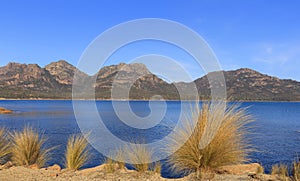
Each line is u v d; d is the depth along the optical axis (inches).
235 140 219.9
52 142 565.6
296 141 647.8
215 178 201.2
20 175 215.6
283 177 203.5
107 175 217.3
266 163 402.9
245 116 225.9
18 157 271.1
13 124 1031.6
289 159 436.5
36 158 280.1
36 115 1670.8
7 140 289.1
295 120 1382.9
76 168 250.1
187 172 225.0
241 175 211.3
